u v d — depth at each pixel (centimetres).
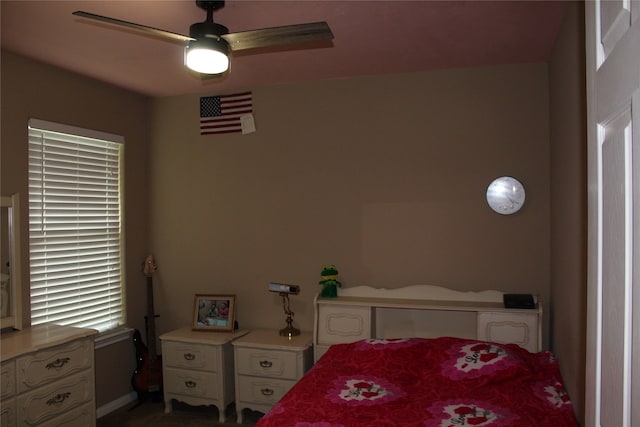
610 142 89
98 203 364
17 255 293
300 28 198
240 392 348
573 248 230
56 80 327
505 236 331
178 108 409
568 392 241
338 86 367
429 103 346
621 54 82
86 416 285
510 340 301
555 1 226
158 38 269
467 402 230
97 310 360
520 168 328
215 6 220
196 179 404
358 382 259
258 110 387
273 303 386
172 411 368
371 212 360
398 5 228
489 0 223
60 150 333
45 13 234
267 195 386
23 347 251
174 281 411
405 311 344
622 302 81
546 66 323
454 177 341
